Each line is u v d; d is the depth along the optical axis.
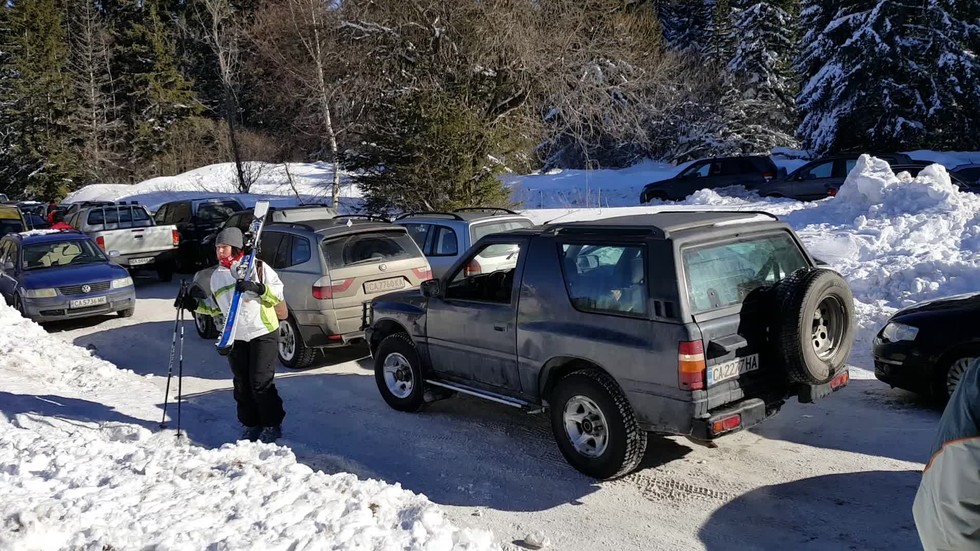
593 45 21.41
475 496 5.36
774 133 37.62
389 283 9.33
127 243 17.53
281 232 9.71
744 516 4.84
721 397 4.94
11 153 51.16
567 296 5.61
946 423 1.94
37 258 13.42
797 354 4.95
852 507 4.87
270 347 6.45
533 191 28.97
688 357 4.81
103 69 56.69
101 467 4.97
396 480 5.70
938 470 1.93
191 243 19.36
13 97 51.41
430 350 6.95
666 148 38.97
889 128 30.44
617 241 5.29
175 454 5.30
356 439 6.67
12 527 3.57
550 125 22.94
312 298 8.94
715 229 5.25
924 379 6.50
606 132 23.55
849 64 31.08
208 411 7.56
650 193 24.73
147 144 52.25
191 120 51.53
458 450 6.29
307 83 22.27
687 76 36.31
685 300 4.90
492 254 9.56
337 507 4.24
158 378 9.23
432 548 3.87
